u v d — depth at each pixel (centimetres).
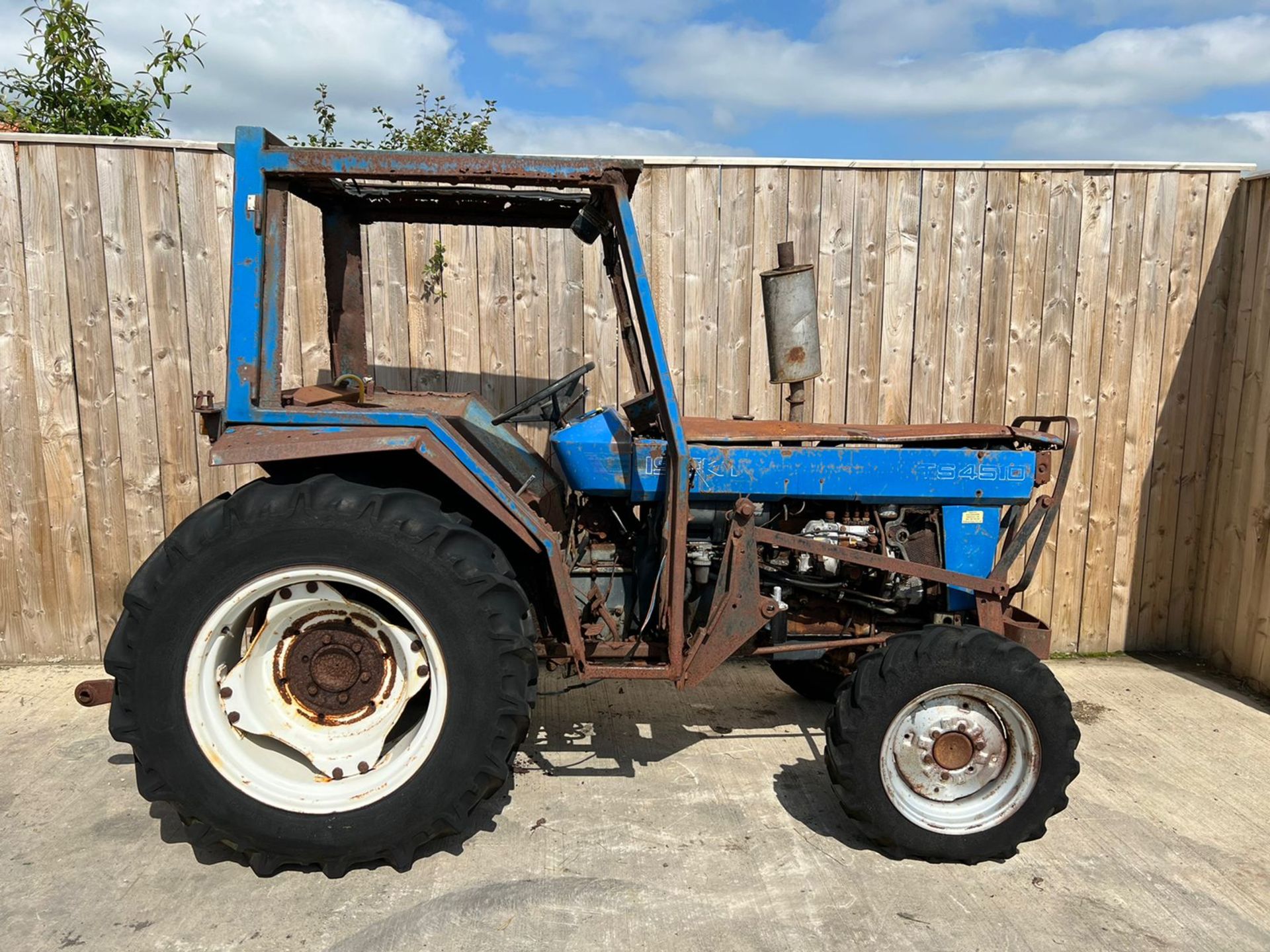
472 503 257
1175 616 414
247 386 227
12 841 243
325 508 219
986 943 207
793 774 290
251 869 233
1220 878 234
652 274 373
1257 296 372
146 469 368
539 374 378
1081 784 286
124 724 221
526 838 248
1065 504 399
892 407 387
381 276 364
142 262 354
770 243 375
